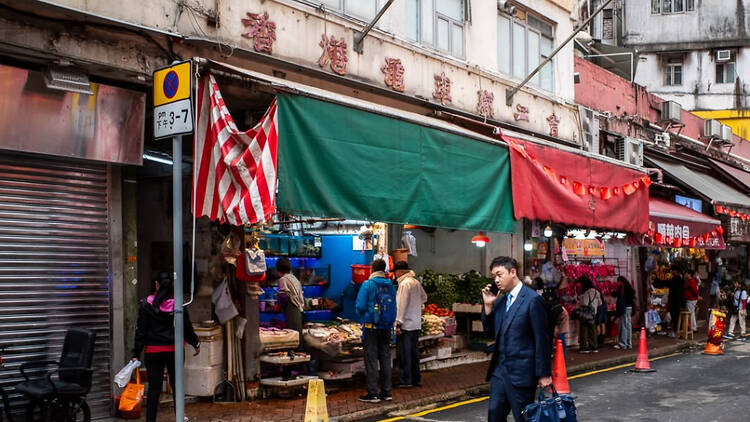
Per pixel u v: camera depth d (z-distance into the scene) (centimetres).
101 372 867
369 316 1008
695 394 1107
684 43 3738
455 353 1405
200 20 905
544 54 1723
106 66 812
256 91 898
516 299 632
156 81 709
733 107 3675
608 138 1967
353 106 931
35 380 775
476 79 1435
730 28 3684
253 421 869
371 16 1189
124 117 850
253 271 981
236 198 817
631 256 2105
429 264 1673
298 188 852
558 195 1333
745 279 2784
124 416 863
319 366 1130
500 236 1630
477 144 1156
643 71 3809
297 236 1420
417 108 1283
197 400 986
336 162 904
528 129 1592
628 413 957
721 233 2059
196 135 836
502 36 1573
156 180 1077
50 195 827
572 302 1727
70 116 802
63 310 834
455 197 1098
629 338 1712
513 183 1221
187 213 1022
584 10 2530
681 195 2122
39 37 754
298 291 1144
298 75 1046
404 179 1007
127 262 909
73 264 845
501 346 633
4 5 726
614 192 1523
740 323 2106
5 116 750
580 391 1139
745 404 1019
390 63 1209
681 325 1995
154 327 820
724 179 2567
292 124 854
